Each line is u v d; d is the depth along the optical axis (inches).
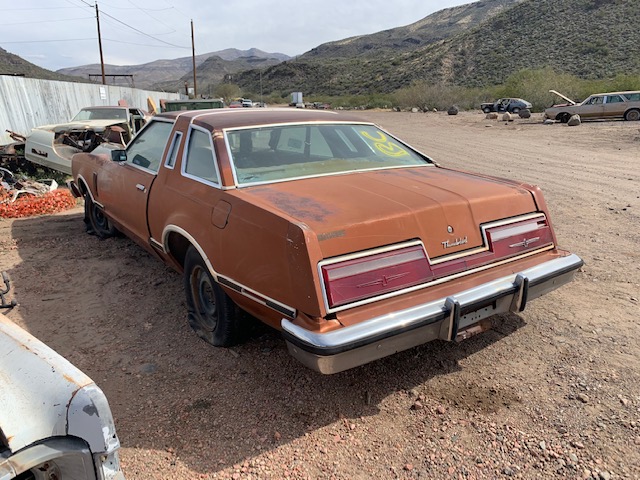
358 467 100.6
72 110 674.2
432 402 119.7
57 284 197.2
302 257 100.7
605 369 129.2
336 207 113.9
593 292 177.0
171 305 177.3
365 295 104.0
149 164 178.5
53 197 334.0
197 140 149.8
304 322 101.6
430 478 97.2
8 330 81.1
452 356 139.3
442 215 117.8
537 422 111.1
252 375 133.0
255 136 147.5
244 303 122.0
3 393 66.7
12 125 540.1
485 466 99.4
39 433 63.3
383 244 108.2
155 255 184.2
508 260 128.4
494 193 131.3
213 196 131.2
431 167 168.1
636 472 95.9
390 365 135.9
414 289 110.6
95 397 66.8
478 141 749.9
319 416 116.2
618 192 348.2
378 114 1758.1
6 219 304.2
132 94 990.4
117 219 209.0
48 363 71.8
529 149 632.4
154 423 114.9
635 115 980.6
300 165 148.9
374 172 151.4
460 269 118.5
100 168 224.1
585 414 112.7
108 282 199.2
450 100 1919.3
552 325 153.9
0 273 208.4
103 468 67.9
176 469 101.0
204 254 132.1
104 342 152.1
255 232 112.9
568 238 240.8
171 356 143.4
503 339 146.9
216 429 112.5
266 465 101.6
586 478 95.0
